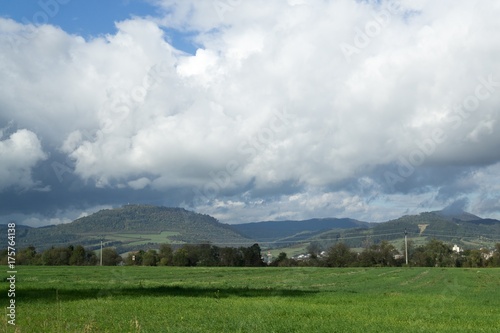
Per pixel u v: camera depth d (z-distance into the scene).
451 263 144.62
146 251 140.38
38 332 19.66
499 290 55.12
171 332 20.53
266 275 85.25
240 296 39.75
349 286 61.16
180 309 28.44
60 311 25.34
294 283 65.25
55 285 47.56
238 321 23.78
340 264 143.75
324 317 27.16
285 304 33.09
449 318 28.45
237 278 75.38
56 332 19.89
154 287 47.50
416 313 30.03
